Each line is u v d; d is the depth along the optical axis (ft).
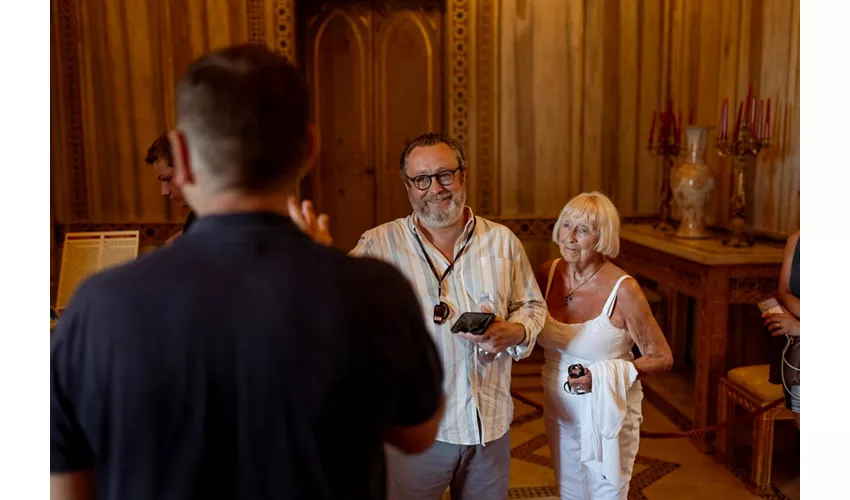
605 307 7.82
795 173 13.97
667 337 18.95
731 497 11.55
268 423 3.12
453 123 19.83
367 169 20.94
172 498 3.06
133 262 3.33
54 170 19.34
